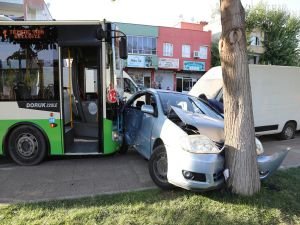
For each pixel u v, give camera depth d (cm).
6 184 534
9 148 655
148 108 601
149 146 600
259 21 3653
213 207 444
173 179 472
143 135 634
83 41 645
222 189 492
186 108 629
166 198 473
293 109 1046
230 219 415
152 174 525
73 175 588
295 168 654
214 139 498
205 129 517
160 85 3606
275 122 1004
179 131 498
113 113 680
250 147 477
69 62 705
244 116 472
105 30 649
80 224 388
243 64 466
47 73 646
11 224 384
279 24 3659
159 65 3503
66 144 666
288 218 427
